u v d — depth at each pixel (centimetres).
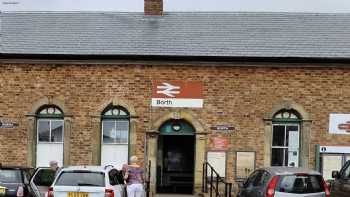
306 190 1496
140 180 1800
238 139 2298
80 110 2314
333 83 2300
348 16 2608
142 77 2314
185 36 2434
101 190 1467
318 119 2294
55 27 2506
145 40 2400
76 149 2308
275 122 2305
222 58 2294
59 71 2325
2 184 1617
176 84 2311
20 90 2327
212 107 2306
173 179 2503
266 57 2289
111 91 2314
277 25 2531
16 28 2491
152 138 2300
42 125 2333
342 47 2364
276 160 2300
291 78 2306
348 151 2277
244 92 2306
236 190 2267
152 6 2595
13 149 2317
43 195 1739
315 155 2284
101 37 2427
